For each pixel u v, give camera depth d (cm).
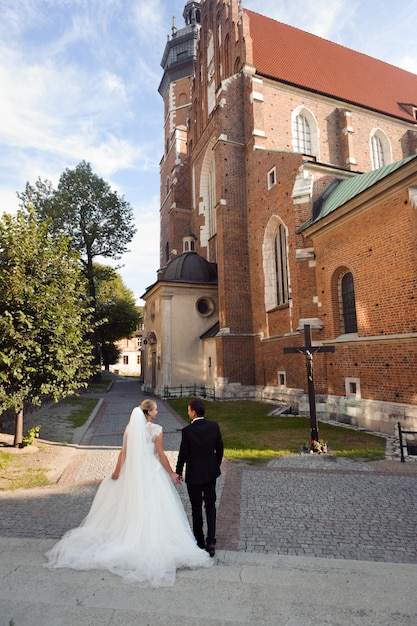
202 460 480
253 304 2230
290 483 748
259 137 2252
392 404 1180
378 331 1238
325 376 1508
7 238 998
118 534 452
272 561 447
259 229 2159
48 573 416
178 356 2486
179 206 3381
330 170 1764
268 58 2569
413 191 1080
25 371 959
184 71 4362
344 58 3008
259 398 2109
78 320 1107
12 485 763
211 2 2941
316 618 336
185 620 334
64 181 3250
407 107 2912
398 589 384
